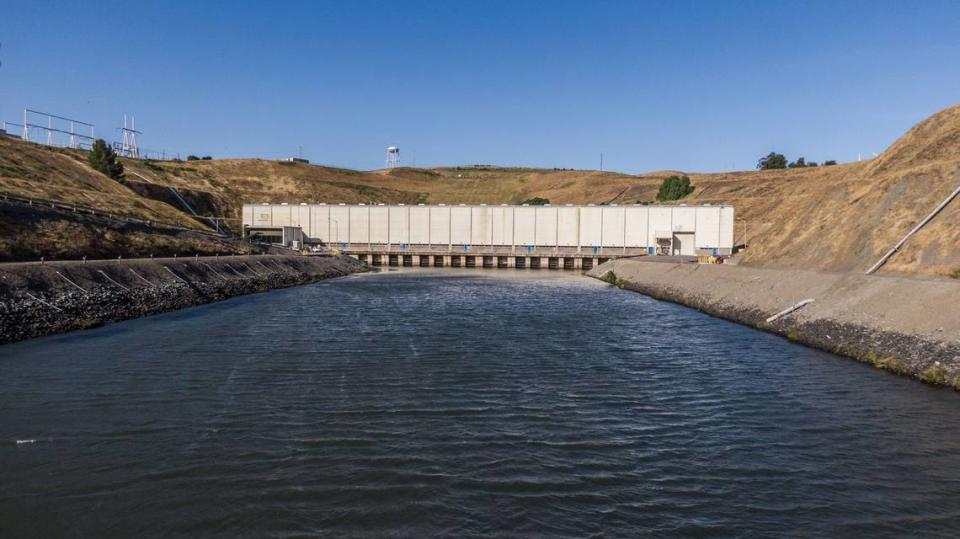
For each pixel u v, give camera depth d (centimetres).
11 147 9369
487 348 3278
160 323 4059
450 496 1448
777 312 4134
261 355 3022
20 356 2934
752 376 2680
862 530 1304
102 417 2014
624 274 8456
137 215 8581
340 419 2011
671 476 1585
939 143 5388
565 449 1767
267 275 7331
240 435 1850
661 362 2966
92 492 1460
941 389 2428
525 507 1397
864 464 1672
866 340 3114
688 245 11769
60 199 7638
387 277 9306
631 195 19475
